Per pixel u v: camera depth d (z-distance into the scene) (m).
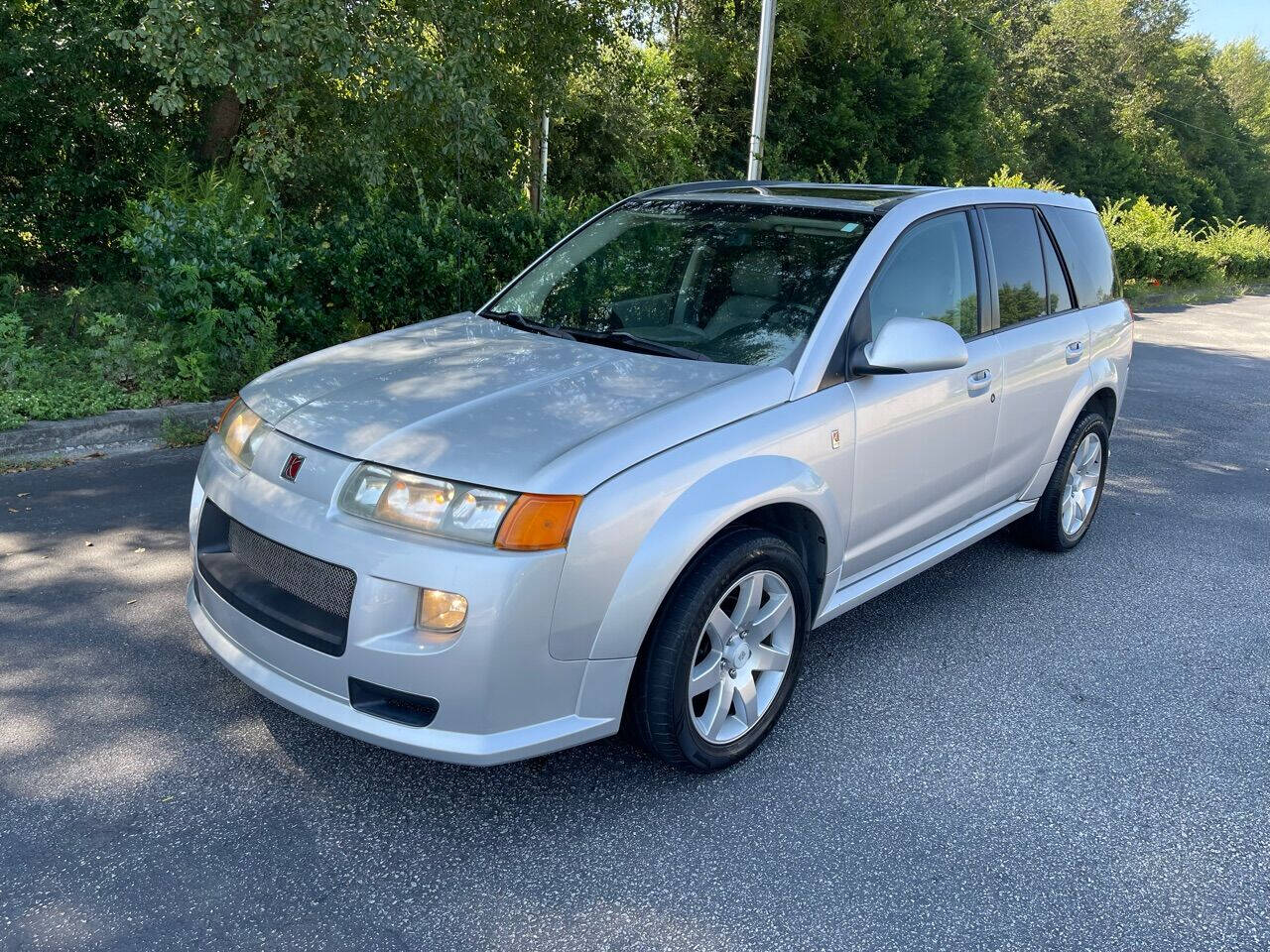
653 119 19.84
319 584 2.64
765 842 2.78
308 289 7.50
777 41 21.28
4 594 4.04
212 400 6.75
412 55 9.78
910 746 3.33
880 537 3.67
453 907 2.46
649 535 2.67
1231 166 57.88
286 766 3.00
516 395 2.96
